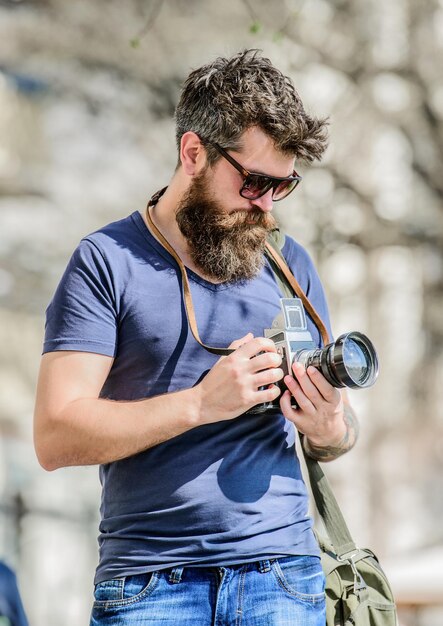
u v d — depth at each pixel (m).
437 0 19.08
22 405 20.83
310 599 4.74
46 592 20.19
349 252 20.25
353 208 18.64
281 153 4.86
